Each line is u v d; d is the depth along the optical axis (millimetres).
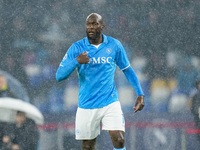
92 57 14273
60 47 33812
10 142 20688
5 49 32875
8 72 31734
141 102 14812
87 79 14422
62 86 30172
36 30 34062
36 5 34656
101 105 14445
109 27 35312
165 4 35719
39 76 31453
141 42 34625
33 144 20984
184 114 29641
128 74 15062
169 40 34781
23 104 21062
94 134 15125
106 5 35656
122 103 29828
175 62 33875
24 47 33156
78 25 35062
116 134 14242
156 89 31875
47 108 29750
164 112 29859
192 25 35750
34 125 21062
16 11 34531
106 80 14453
